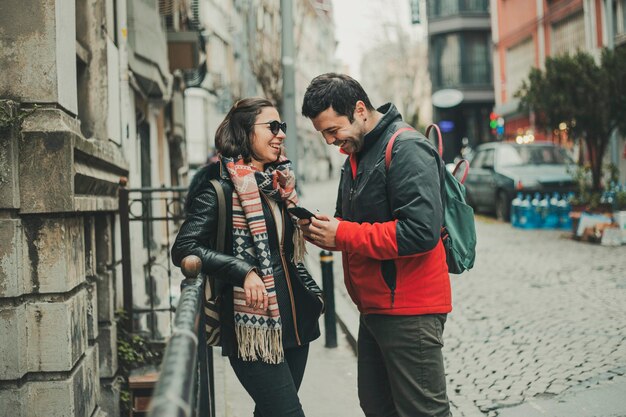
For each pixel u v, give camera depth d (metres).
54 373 3.74
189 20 12.52
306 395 5.26
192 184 3.07
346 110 2.87
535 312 7.43
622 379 5.00
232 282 2.86
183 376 1.45
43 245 3.71
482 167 18.84
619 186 13.58
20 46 3.74
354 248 2.78
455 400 4.88
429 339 2.87
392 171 2.79
